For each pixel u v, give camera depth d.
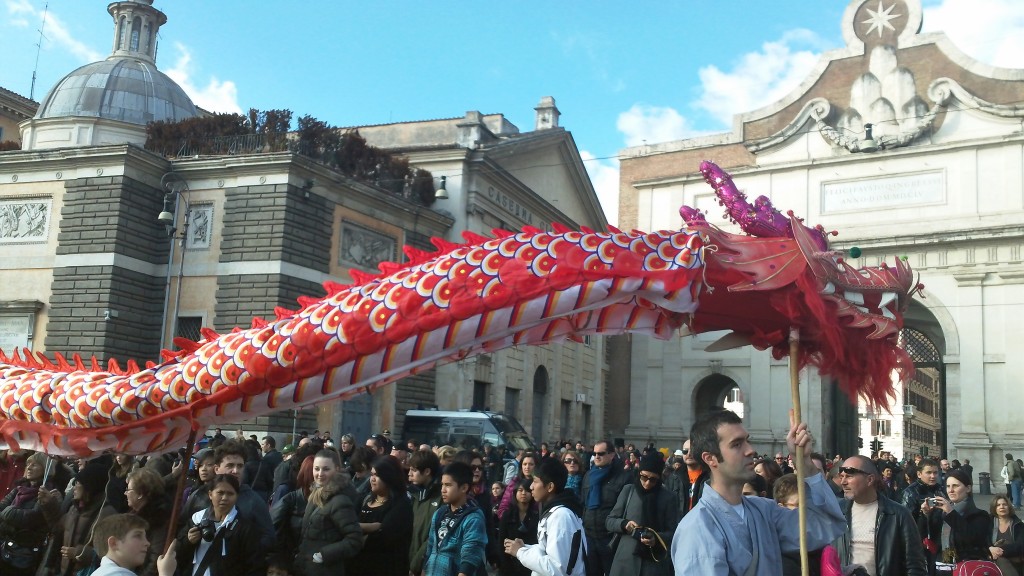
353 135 34.72
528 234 5.99
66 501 9.51
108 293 28.94
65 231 29.92
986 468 39.31
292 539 8.35
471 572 7.04
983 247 40.88
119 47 42.91
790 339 5.64
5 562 8.67
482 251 5.91
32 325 29.89
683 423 47.28
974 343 40.59
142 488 7.47
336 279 31.72
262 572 7.13
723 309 5.80
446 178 38.91
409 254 6.21
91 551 8.15
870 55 44.56
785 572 5.77
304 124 33.44
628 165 51.22
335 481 7.61
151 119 39.62
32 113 50.25
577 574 6.56
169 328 30.17
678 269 5.64
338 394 6.03
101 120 38.31
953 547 9.91
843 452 45.00
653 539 8.00
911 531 7.07
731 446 4.36
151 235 30.84
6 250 30.98
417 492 9.80
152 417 6.35
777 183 45.66
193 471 10.36
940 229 41.53
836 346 5.38
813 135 45.28
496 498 12.26
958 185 41.59
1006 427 39.47
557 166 48.78
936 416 94.81
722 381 48.78
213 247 30.31
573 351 48.56
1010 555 8.72
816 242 5.79
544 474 6.89
